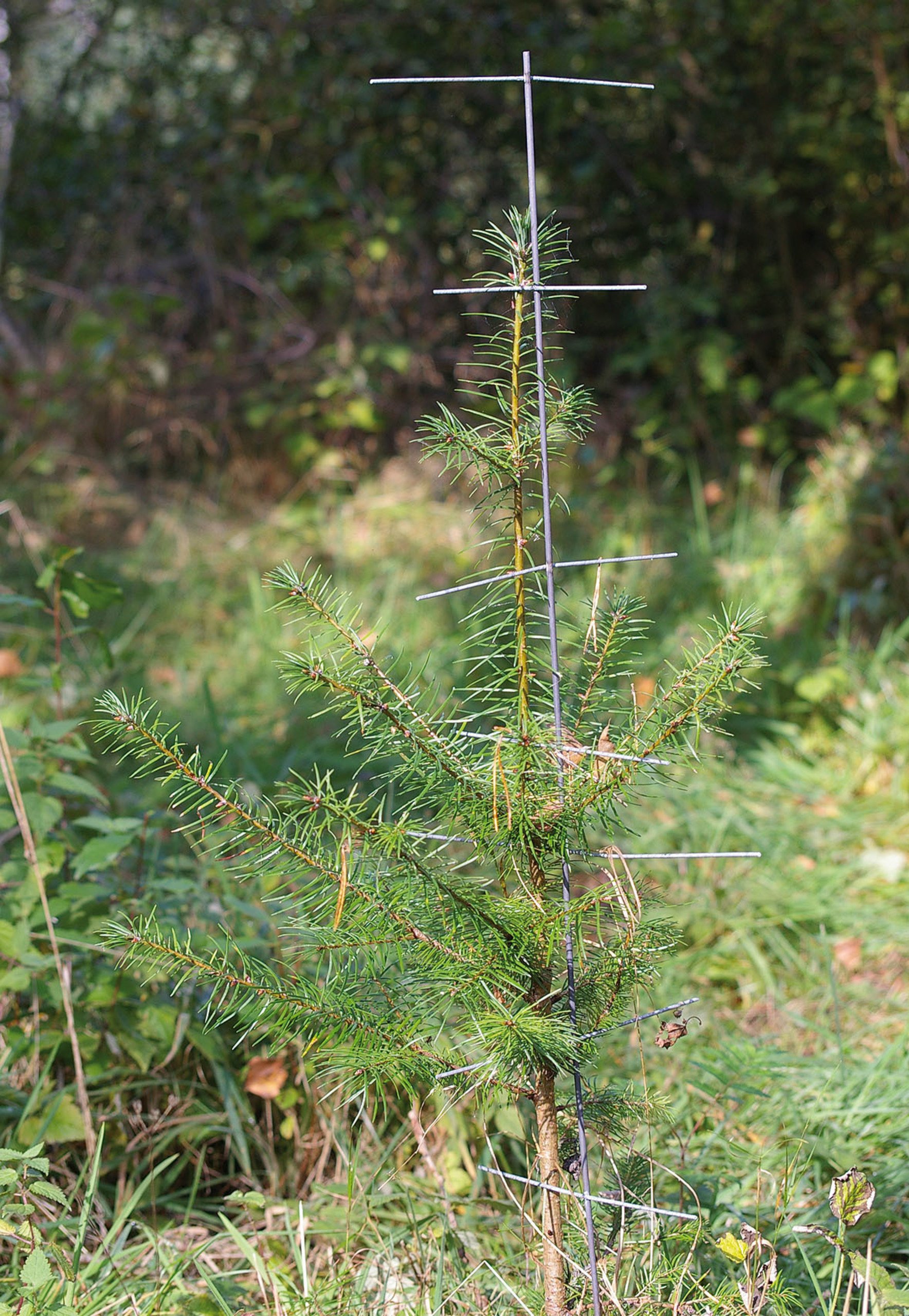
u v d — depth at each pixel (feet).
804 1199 6.61
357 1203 6.54
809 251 21.39
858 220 20.40
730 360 20.21
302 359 21.24
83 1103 6.35
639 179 21.22
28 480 19.79
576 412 4.96
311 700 13.21
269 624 15.31
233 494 20.22
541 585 5.24
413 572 16.66
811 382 18.95
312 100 21.56
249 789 10.36
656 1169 6.45
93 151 23.40
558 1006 5.03
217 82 22.56
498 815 4.85
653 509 18.30
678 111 21.01
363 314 21.36
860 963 9.62
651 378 21.79
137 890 7.50
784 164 20.74
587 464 19.99
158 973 6.29
